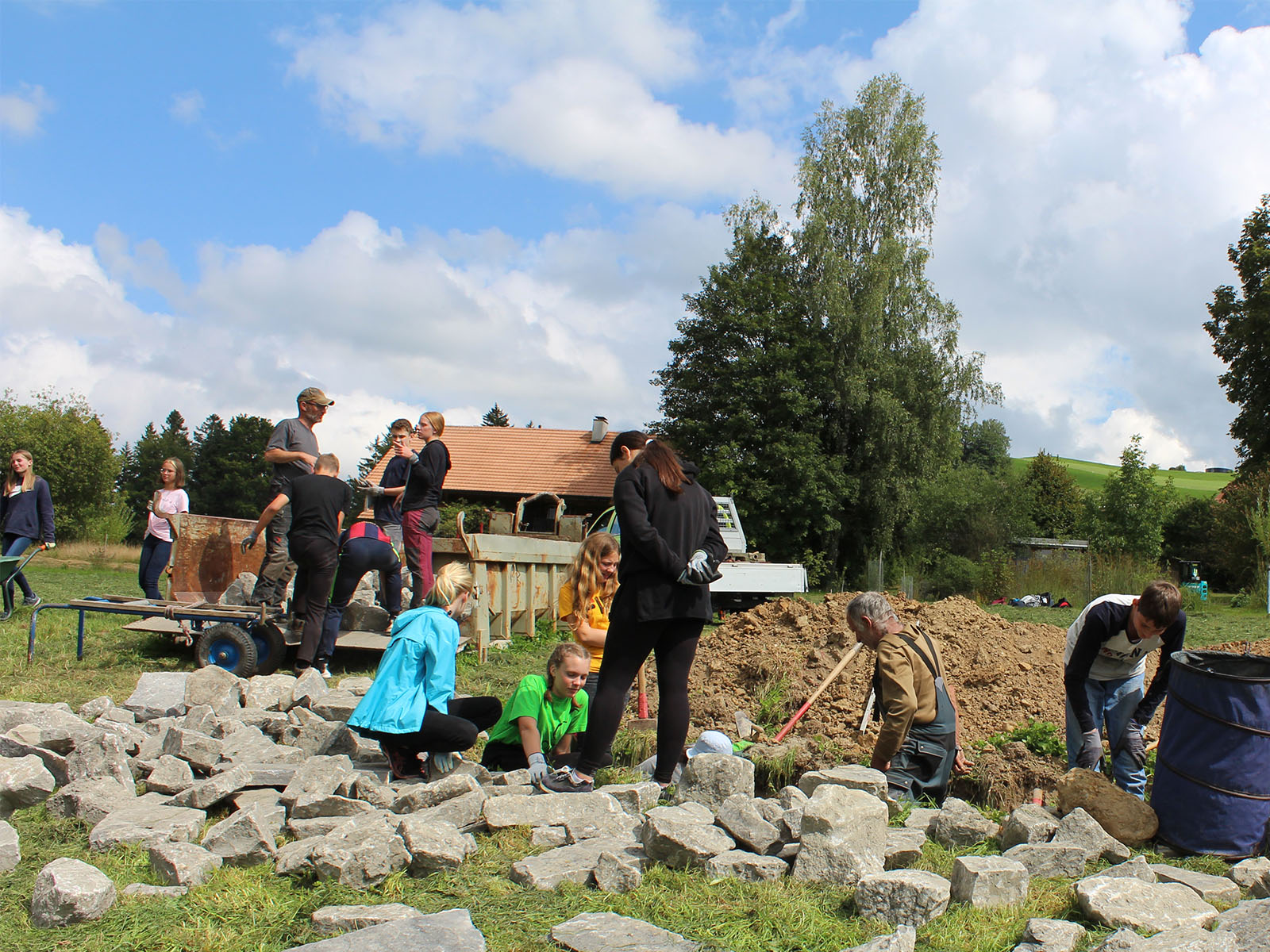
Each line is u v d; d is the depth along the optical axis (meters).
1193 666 4.30
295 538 7.38
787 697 6.96
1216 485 74.56
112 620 10.19
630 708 7.05
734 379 33.69
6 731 4.90
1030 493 31.86
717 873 3.48
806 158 33.72
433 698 4.81
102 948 2.87
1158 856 4.19
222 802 4.36
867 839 3.58
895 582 30.66
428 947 2.78
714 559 4.43
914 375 32.38
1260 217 32.06
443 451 8.94
